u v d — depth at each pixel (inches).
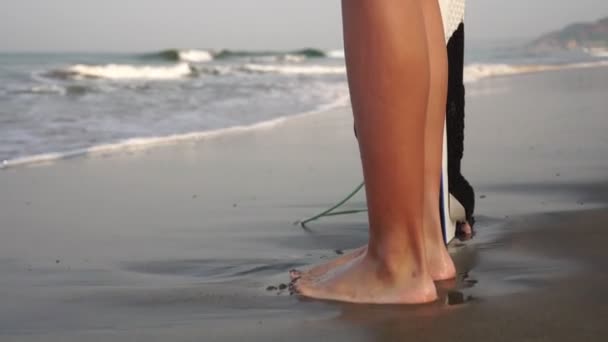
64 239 112.9
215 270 90.2
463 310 66.0
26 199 151.1
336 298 71.4
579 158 173.8
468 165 168.6
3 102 361.7
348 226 113.4
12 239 113.7
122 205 141.7
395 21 63.6
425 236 78.0
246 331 64.1
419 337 59.8
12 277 89.6
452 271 77.4
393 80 63.9
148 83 529.3
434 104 77.4
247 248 101.4
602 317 63.0
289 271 87.2
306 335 62.0
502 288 72.9
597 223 103.8
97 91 444.1
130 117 313.1
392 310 67.0
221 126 289.1
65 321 71.0
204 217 126.3
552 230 100.2
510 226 104.0
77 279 88.1
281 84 538.3
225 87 498.6
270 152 215.8
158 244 106.9
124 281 86.4
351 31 65.6
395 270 69.0
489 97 386.0
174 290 80.7
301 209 130.4
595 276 76.5
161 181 170.9
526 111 299.7
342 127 280.4
